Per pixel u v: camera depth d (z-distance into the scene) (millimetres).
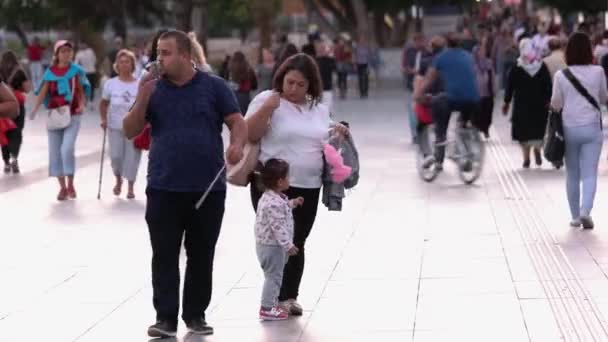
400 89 72312
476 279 16922
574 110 20547
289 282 15320
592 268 17375
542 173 29281
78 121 26766
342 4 93188
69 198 26922
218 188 14414
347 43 65250
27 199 26953
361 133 41906
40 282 17812
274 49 63000
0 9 89875
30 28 102875
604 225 21109
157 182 14266
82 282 17719
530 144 30203
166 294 14391
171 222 14359
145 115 14336
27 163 34281
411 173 30125
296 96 15156
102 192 27859
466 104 28125
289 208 14805
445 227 21547
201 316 14641
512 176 28891
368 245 19969
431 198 25469
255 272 18047
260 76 51312
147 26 95875
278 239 14617
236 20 116062
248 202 25547
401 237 20656
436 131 28266
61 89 26422
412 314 15078
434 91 28828
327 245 20062
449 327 14336
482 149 27672
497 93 63438
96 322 15273
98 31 88875
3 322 15398
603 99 20703
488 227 21359
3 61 31656
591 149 20656
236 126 14359
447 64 28297
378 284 16891
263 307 15086
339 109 55812
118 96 26484
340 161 15078
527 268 17547
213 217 14484
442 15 83000
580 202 21781
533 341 13516
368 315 15125
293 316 15289
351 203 24922
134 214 24391
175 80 14297
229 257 19266
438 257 18703
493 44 65625
